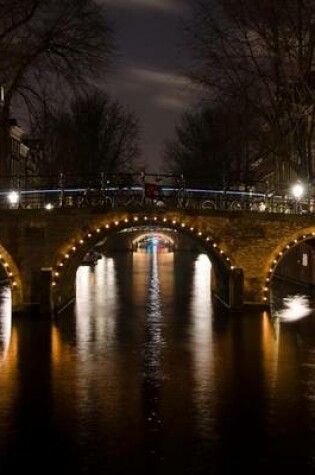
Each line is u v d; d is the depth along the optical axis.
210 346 21.53
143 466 11.93
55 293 28.42
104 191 29.08
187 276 51.41
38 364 19.03
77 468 11.88
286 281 45.97
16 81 31.16
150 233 101.88
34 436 13.34
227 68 33.03
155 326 25.47
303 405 15.23
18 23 30.67
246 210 29.41
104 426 13.91
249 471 11.74
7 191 31.00
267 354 20.33
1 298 34.59
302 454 12.46
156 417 14.33
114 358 19.78
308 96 32.41
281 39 31.94
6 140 35.00
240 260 29.02
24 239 28.08
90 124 56.06
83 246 30.05
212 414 14.62
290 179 41.75
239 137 37.25
